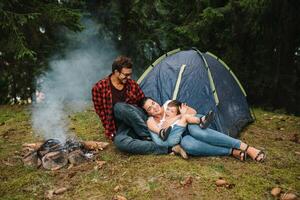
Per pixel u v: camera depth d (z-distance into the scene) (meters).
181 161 4.41
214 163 4.41
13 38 7.79
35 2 8.28
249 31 9.33
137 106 5.03
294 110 9.44
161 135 4.59
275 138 5.67
